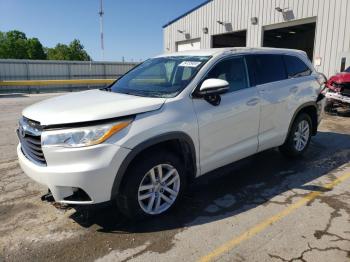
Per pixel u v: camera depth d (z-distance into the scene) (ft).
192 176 12.50
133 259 9.49
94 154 9.67
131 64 103.19
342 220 11.40
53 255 9.74
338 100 30.14
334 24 44.42
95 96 12.45
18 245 10.25
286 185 14.47
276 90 15.33
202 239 10.39
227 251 9.75
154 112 10.84
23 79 84.99
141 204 11.03
